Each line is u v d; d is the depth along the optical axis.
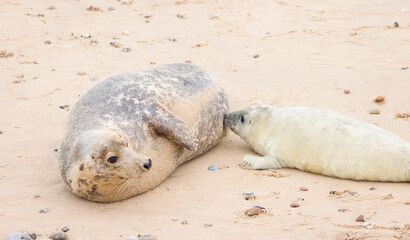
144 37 30.08
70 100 22.22
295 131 16.80
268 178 15.93
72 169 14.23
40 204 14.41
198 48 28.56
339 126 16.23
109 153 13.74
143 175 14.85
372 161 15.25
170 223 13.13
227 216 13.39
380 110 21.06
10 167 16.66
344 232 12.18
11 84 23.64
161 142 15.69
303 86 23.77
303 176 16.12
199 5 35.66
